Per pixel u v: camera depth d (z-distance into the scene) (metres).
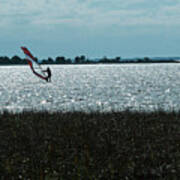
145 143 33.97
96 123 44.56
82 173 25.89
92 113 54.44
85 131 39.59
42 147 33.47
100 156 30.16
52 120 48.22
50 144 33.94
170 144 33.41
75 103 116.62
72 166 27.84
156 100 120.88
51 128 42.06
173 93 150.25
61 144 34.44
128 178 25.64
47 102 123.00
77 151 32.06
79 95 150.38
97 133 38.56
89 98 134.62
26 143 35.22
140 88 187.50
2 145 34.72
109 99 128.88
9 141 36.25
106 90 177.88
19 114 55.94
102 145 33.22
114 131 39.75
